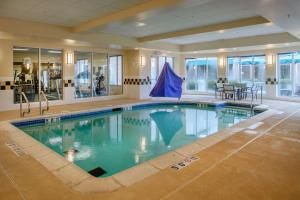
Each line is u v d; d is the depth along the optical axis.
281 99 11.02
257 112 8.62
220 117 8.53
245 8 6.20
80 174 3.06
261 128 5.39
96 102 10.49
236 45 10.74
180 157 3.58
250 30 8.84
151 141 5.82
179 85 10.84
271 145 4.14
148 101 10.82
